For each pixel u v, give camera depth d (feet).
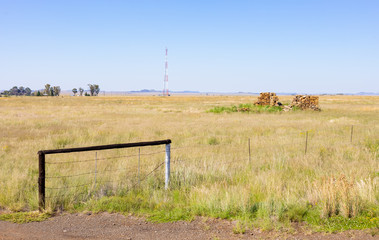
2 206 21.22
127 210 20.62
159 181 26.68
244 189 22.09
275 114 122.62
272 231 17.11
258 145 48.06
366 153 39.65
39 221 18.79
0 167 31.58
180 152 42.37
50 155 40.09
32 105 196.44
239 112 130.93
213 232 17.12
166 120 94.43
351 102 251.19
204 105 208.64
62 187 23.95
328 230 17.01
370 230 16.80
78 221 18.89
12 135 58.08
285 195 22.07
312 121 88.89
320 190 20.99
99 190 24.30
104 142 51.88
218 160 34.96
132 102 267.39
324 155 38.63
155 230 17.48
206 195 21.79
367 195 21.04
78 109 155.02
